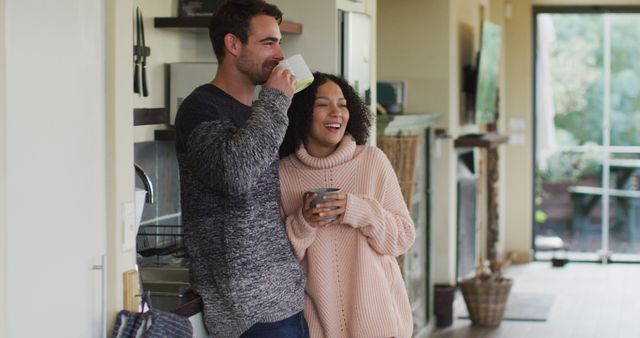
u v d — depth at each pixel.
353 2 4.48
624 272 9.20
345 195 2.91
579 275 9.05
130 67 2.61
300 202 3.03
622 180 9.77
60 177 2.34
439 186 7.17
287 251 2.83
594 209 9.84
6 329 2.15
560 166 9.88
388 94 6.70
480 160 8.60
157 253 3.59
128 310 2.59
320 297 2.99
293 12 4.24
